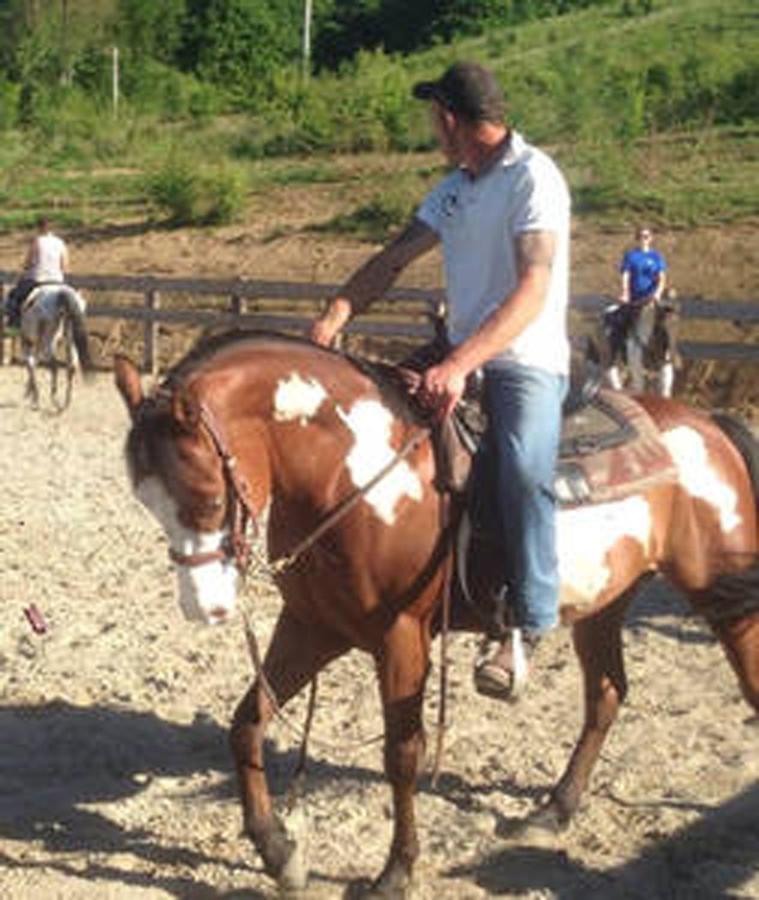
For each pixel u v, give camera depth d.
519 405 4.71
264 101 40.81
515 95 33.34
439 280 21.88
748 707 6.94
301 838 5.48
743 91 31.09
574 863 5.35
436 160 30.72
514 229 4.64
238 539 4.49
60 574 9.20
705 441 5.38
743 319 16.67
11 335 21.66
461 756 6.30
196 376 4.57
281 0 60.94
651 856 5.43
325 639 5.00
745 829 5.66
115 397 18.02
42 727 6.61
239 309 20.41
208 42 58.41
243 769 4.99
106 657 7.57
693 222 23.23
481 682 4.88
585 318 17.67
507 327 4.54
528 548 4.74
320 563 4.73
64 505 11.20
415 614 4.79
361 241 25.03
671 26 45.34
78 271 25.55
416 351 5.13
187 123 42.03
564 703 6.96
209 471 4.38
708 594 5.36
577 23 48.91
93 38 54.47
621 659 5.68
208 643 7.81
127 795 5.95
